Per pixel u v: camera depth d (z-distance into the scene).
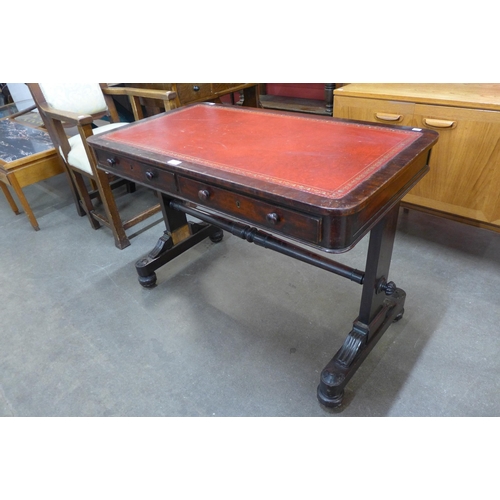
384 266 1.27
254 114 1.63
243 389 1.39
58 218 2.57
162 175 1.28
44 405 1.39
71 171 2.20
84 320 1.73
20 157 2.26
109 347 1.59
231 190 1.09
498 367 1.38
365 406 1.30
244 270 1.95
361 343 1.32
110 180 2.55
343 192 0.93
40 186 3.05
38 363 1.55
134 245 2.24
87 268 2.07
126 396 1.40
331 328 1.59
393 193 1.08
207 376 1.45
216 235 2.13
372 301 1.29
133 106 2.31
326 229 0.92
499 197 1.61
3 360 1.57
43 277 2.02
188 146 1.33
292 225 0.99
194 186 1.20
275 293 1.79
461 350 1.45
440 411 1.27
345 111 1.88
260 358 1.50
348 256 2.02
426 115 1.64
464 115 1.54
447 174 1.71
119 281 1.95
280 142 1.29
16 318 1.77
